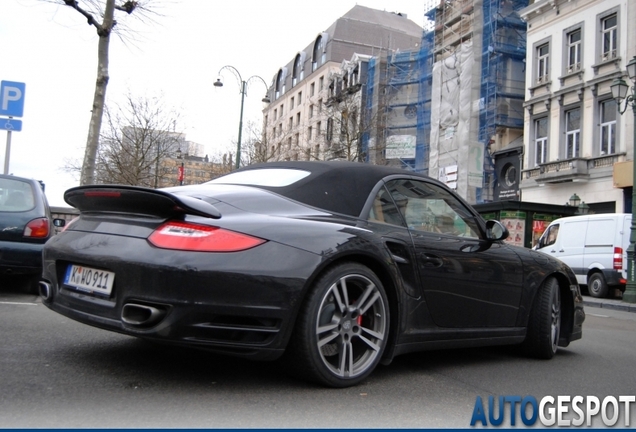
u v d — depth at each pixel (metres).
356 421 2.93
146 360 3.85
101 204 3.49
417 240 3.99
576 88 25.95
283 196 3.69
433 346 4.08
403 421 3.00
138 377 3.44
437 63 36.44
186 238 3.05
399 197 4.14
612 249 16.23
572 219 17.78
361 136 39.41
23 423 2.61
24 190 7.02
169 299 2.96
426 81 40.00
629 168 22.69
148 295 3.00
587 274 16.92
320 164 4.08
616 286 16.48
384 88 43.50
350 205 3.82
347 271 3.42
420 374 4.10
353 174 4.00
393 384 3.74
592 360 5.15
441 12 38.88
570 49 27.23
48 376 3.36
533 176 28.28
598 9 25.33
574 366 4.80
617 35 24.45
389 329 3.73
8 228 6.57
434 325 4.07
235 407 3.00
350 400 3.28
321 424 2.84
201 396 3.15
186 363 3.83
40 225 6.77
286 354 3.33
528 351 5.05
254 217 3.32
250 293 3.05
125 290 3.09
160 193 3.10
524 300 4.85
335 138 42.38
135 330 3.03
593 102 25.22
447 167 33.69
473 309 4.35
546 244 18.58
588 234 17.05
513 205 23.91
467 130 33.22
